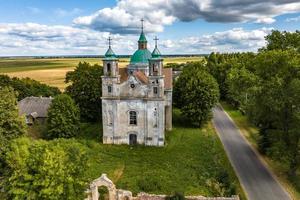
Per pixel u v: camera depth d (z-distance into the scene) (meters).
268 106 45.59
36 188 27.67
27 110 78.62
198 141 64.56
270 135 47.75
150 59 60.22
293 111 43.69
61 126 64.94
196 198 38.34
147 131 62.44
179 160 54.06
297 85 41.16
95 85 77.25
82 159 31.98
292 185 45.12
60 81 161.75
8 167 30.89
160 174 47.84
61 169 28.14
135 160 54.50
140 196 38.88
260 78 48.91
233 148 60.94
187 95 75.06
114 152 58.62
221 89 111.12
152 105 61.41
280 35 64.25
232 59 113.50
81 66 81.19
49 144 32.03
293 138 44.81
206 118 75.62
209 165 51.44
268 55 46.16
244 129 74.38
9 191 27.52
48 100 81.44
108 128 63.47
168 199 38.22
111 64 61.53
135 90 61.66
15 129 40.44
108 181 38.69
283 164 51.84
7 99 41.38
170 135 68.44
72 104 67.31
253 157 56.00
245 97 85.06
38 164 28.28
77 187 29.94
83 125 75.12
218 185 43.25
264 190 43.78
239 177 47.91
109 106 62.69
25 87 99.75
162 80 60.47
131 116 62.88
